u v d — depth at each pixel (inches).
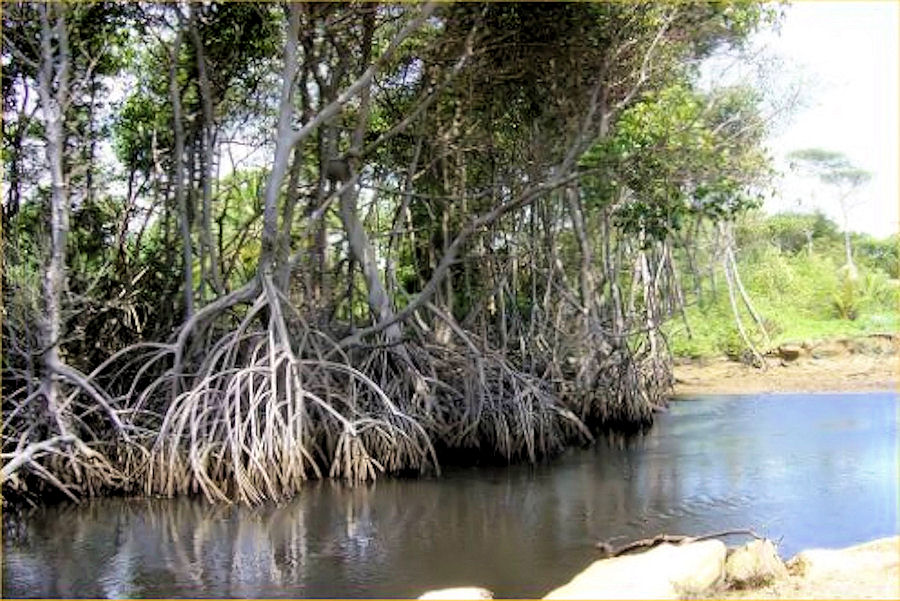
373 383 587.5
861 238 2174.0
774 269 1728.6
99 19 635.5
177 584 365.7
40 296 540.7
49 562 400.2
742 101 725.3
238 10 660.7
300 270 652.7
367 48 627.5
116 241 670.5
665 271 1177.4
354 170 642.2
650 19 587.5
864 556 318.0
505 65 605.0
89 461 516.4
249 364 545.0
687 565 296.0
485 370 647.8
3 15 577.0
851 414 872.9
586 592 274.2
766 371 1268.5
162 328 655.1
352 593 350.3
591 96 595.2
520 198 594.6
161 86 722.8
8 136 639.8
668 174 635.5
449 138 689.6
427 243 818.8
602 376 796.6
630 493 527.5
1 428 493.4
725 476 569.0
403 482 563.8
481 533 438.9
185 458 522.0
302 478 542.6
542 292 852.0
